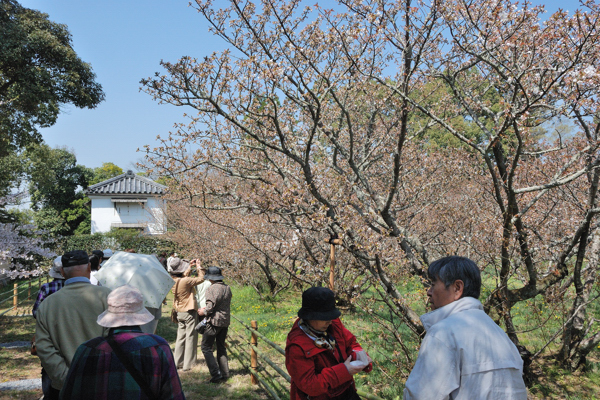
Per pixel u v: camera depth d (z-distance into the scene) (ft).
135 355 7.02
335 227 20.34
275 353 26.11
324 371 8.38
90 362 6.99
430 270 6.77
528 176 29.07
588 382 21.67
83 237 94.43
